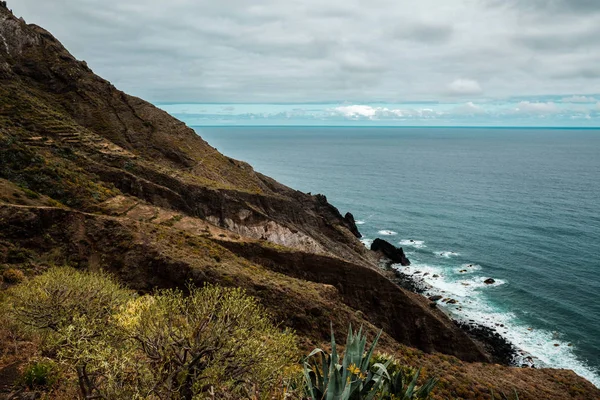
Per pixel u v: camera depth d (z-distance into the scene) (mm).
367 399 8492
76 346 8102
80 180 45438
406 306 43719
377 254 71125
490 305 52625
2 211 30766
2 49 74938
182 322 9102
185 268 30812
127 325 8492
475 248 76312
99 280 13094
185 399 7957
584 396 27688
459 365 31797
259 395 8227
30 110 59594
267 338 9312
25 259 28078
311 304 31422
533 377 30750
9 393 9109
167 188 51844
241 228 55125
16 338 11914
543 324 47781
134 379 7609
